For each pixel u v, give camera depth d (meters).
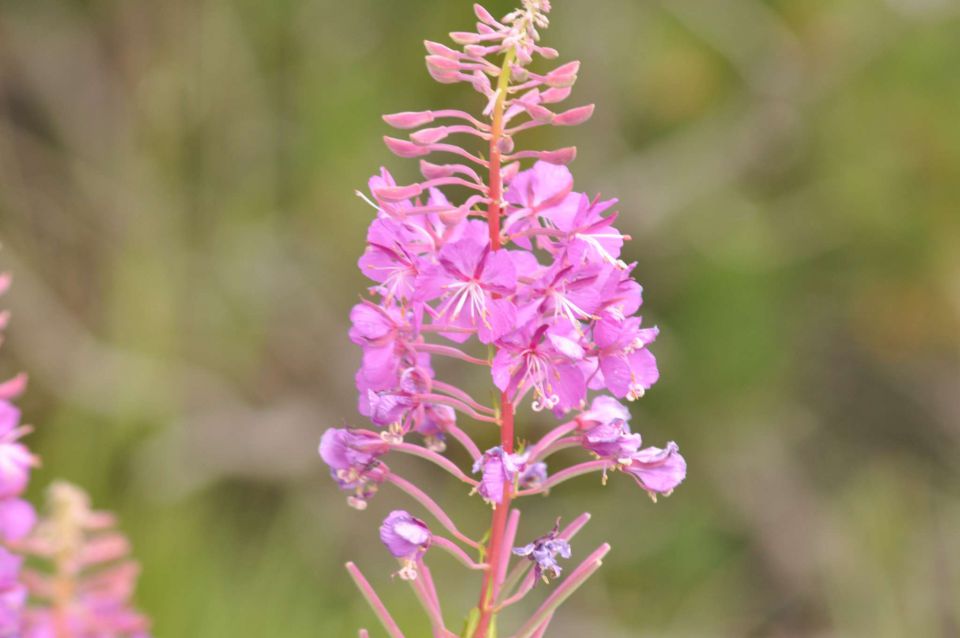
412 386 2.95
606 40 11.13
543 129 11.05
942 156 10.84
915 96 10.99
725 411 10.87
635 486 11.34
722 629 10.88
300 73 10.62
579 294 2.77
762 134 11.55
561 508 11.22
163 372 9.30
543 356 2.81
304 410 10.89
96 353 10.22
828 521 11.68
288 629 7.24
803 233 11.39
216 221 10.37
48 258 10.70
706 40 11.36
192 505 8.88
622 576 11.01
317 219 10.59
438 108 10.34
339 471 3.02
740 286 10.69
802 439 12.23
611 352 2.85
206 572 7.30
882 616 10.78
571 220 2.93
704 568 11.17
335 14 10.61
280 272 10.74
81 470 8.19
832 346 12.20
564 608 10.60
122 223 10.22
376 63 10.48
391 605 7.53
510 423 2.95
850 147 11.20
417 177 10.44
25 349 10.23
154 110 10.16
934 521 11.60
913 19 11.01
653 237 11.32
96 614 3.93
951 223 10.98
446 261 2.73
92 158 11.07
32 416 10.16
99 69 11.27
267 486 10.48
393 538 2.92
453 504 10.23
